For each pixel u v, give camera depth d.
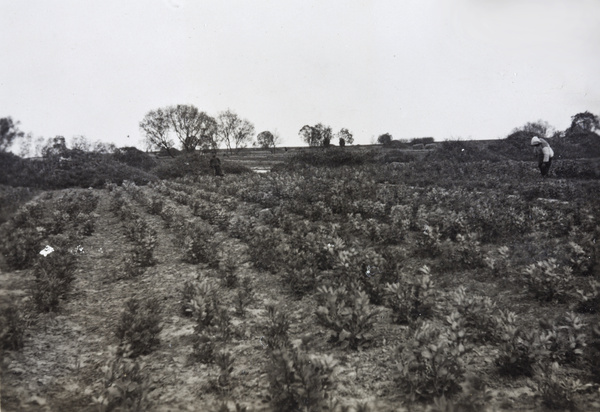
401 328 4.39
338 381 3.42
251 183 18.05
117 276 6.59
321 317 4.18
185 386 3.45
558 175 16.44
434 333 3.54
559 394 2.97
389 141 47.94
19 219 9.56
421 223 8.06
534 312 4.55
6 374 3.63
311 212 9.92
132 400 3.11
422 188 14.03
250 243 7.53
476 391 3.12
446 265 6.03
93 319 4.95
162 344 4.27
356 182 13.91
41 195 15.51
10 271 6.72
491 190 12.46
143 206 14.74
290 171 23.53
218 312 4.38
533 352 3.31
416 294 4.59
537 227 7.70
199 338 3.85
